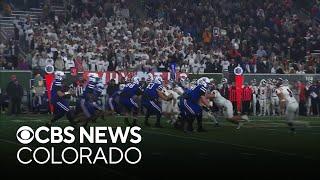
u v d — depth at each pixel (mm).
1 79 24641
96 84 16625
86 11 29891
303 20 34625
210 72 27062
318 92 26094
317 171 9547
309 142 14281
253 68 27750
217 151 12328
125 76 25516
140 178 8875
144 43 28547
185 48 28469
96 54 26406
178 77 25969
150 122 20484
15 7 31125
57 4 31594
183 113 16812
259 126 19453
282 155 11711
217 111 23656
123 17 30672
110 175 9141
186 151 12289
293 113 17078
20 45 27859
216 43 30297
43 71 25094
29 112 24812
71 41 27203
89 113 16219
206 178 8867
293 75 26797
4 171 9484
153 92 18438
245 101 25047
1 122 19719
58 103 16344
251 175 9125
